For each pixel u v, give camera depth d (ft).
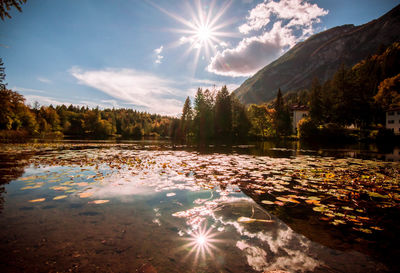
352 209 8.52
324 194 10.75
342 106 122.42
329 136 97.09
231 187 11.88
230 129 142.41
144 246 5.55
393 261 4.89
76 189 11.10
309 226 6.90
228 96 143.33
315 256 5.13
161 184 12.30
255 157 27.78
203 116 143.64
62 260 4.87
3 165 18.89
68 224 6.83
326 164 21.43
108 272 4.43
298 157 28.48
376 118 129.18
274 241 5.85
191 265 4.73
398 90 124.26
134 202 9.09
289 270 4.54
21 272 4.36
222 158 26.14
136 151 36.27
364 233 6.43
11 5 20.93
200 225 6.86
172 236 6.12
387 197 10.21
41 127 169.78
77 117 272.10
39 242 5.67
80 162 21.02
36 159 22.99
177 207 8.51
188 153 33.58
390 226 6.93
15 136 102.47
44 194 10.15
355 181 13.70
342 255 5.17
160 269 4.56
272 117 168.04
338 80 133.28
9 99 93.35
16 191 10.63
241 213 7.94
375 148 53.26
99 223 6.93
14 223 6.86
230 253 5.25
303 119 108.88
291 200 9.57
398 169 18.61
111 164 19.93
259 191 11.10
